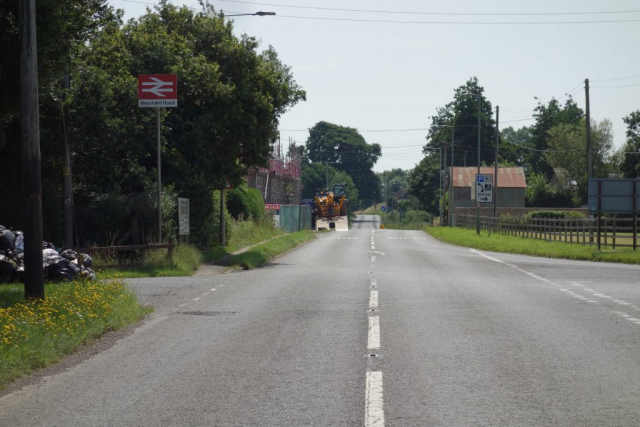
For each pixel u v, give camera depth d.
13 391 7.69
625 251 31.72
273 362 8.89
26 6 12.84
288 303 14.65
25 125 12.95
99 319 11.45
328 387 7.56
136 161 26.97
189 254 24.70
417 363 8.73
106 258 22.81
